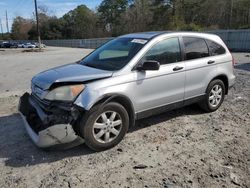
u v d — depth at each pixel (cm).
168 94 523
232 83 659
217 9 5603
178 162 414
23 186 361
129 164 409
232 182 364
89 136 425
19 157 433
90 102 417
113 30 8356
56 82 416
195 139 491
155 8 5675
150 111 504
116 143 459
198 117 599
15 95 835
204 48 594
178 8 5550
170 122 569
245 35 2781
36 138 417
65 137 405
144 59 487
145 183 363
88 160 421
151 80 490
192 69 557
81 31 9400
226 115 612
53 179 375
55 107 414
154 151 448
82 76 439
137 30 6825
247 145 468
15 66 1752
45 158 428
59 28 9656
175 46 538
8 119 601
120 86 450
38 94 446
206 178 372
